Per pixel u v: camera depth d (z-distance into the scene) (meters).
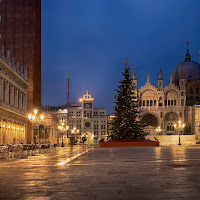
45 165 19.17
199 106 142.75
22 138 71.06
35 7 105.44
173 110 148.88
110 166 17.92
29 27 99.56
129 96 67.38
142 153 33.25
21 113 69.88
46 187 10.85
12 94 62.31
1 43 98.81
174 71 178.62
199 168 16.27
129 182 11.68
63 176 13.65
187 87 166.75
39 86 111.56
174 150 41.47
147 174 13.91
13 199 8.95
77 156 29.03
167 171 14.95
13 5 100.50
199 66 173.88
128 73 69.25
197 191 9.75
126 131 65.06
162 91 153.12
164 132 148.62
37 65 108.50
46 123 103.69
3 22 99.75
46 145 41.28
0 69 52.91
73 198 8.98
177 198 8.76
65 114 164.62
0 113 53.25
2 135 54.50
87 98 175.62
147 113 151.62
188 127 146.25
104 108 178.75
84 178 12.94
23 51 98.25
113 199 8.79
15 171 15.86
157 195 9.21
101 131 171.25
